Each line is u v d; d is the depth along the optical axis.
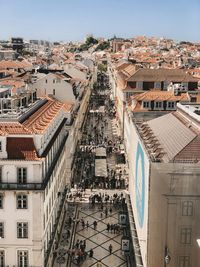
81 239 78.81
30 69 187.75
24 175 58.62
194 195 51.12
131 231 69.06
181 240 52.44
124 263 71.00
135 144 72.44
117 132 165.12
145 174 56.19
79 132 142.00
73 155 112.06
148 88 133.62
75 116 121.75
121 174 113.81
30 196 58.75
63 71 170.62
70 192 99.31
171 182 51.03
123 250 73.06
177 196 51.28
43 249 61.44
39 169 58.50
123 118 139.12
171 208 51.66
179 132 59.41
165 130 64.88
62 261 71.12
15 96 81.75
